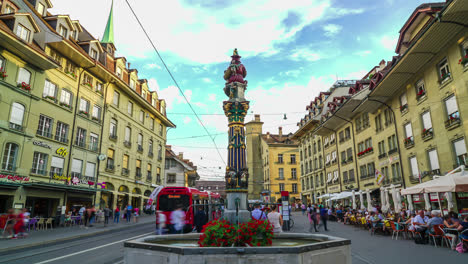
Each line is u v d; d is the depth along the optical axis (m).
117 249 10.81
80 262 8.48
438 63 19.36
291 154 61.88
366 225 18.09
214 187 105.25
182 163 48.69
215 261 4.22
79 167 25.28
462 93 17.14
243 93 9.60
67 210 23.53
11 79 19.61
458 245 9.82
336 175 38.00
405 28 22.19
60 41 22.31
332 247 4.82
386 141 26.77
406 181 23.42
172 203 16.78
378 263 8.05
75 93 25.33
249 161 67.44
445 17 15.71
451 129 18.19
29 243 11.97
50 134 22.55
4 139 18.91
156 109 38.66
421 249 10.29
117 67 30.98
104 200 28.39
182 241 6.19
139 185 34.78
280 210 18.19
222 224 5.21
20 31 19.80
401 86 23.78
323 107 44.31
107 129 29.09
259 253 4.21
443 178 11.89
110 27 33.97
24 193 19.78
